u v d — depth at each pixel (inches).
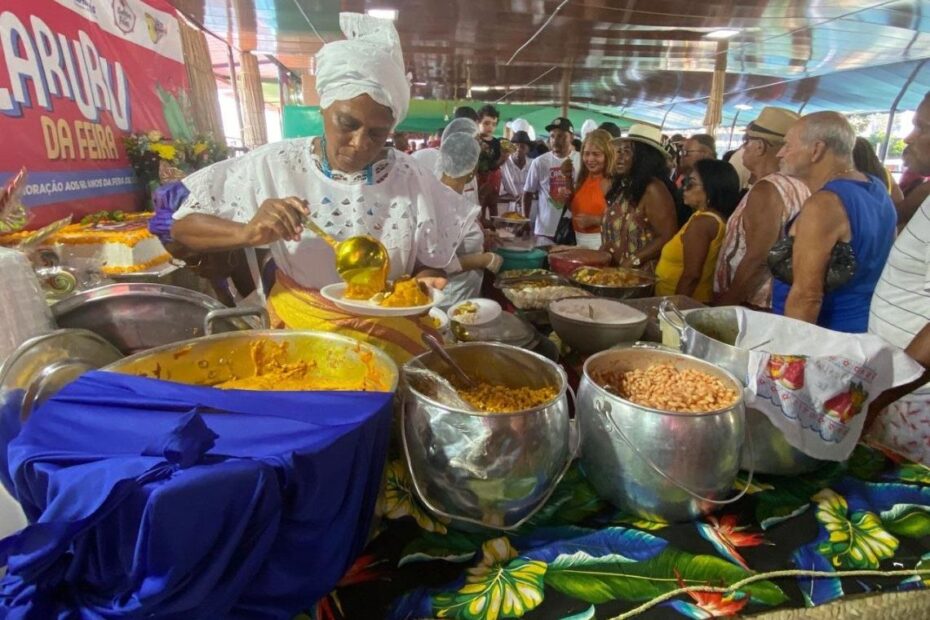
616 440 30.7
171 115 147.6
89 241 76.5
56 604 18.2
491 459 26.9
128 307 39.6
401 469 35.7
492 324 52.7
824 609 26.5
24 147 83.7
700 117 513.0
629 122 490.3
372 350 32.7
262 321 38.4
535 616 25.3
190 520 17.1
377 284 40.6
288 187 43.1
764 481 36.5
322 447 20.7
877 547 30.4
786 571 28.2
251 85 289.3
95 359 32.3
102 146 107.7
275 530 19.8
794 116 102.6
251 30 219.9
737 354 35.6
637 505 31.4
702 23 184.7
